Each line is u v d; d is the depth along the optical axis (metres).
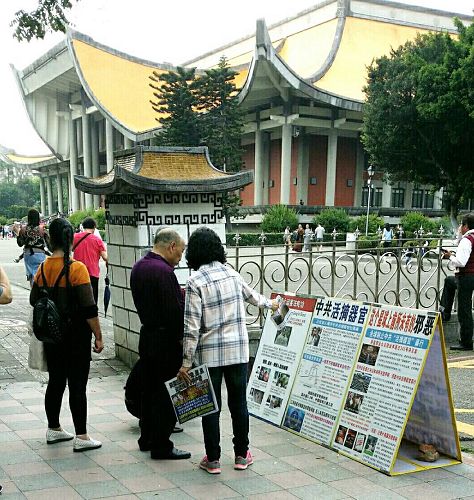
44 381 5.96
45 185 88.12
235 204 33.59
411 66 23.61
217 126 33.97
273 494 3.43
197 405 3.69
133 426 4.65
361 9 46.69
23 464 3.78
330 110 39.75
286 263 6.92
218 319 3.69
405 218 31.38
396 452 3.75
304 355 4.65
